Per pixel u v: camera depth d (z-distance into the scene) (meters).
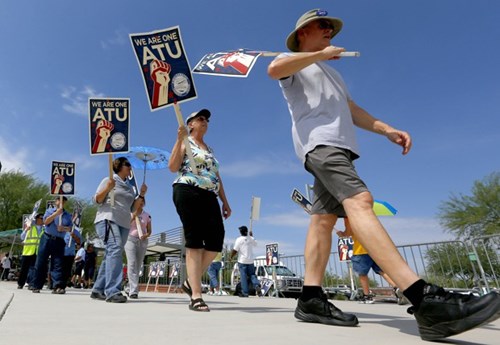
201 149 3.87
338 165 2.13
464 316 1.54
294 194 6.26
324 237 2.57
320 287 2.50
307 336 1.79
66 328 1.95
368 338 1.74
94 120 5.03
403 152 2.53
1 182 31.12
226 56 2.85
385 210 8.27
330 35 2.74
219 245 3.75
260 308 4.04
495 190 23.81
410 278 1.72
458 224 24.48
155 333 1.81
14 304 3.60
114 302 4.53
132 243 6.17
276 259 12.16
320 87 2.46
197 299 3.40
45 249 7.24
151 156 7.21
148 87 3.74
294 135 2.49
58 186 7.55
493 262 6.27
